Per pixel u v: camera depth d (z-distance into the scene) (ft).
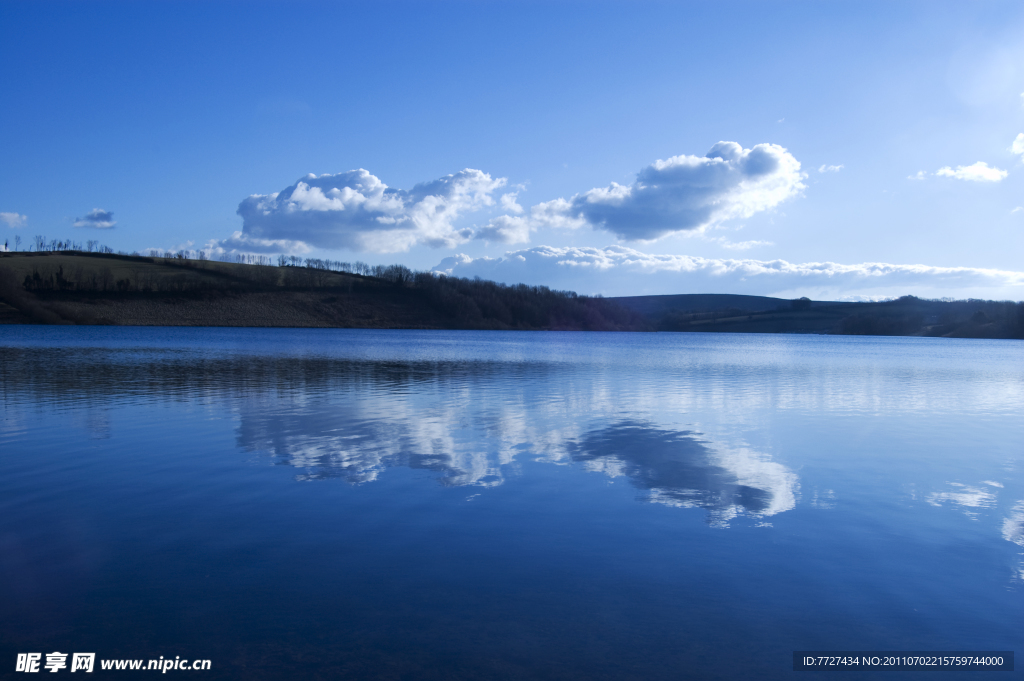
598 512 26.63
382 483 30.76
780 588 19.53
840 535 24.27
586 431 46.52
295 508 26.71
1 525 24.39
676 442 42.68
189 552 21.80
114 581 19.49
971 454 40.45
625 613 17.85
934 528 25.23
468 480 31.53
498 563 21.16
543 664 15.25
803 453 40.04
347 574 20.16
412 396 66.39
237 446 39.19
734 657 15.70
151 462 34.76
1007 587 19.77
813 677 14.88
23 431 43.75
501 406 59.67
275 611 17.74
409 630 16.79
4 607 17.81
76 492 28.86
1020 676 15.02
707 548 22.71
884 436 47.14
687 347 264.93
